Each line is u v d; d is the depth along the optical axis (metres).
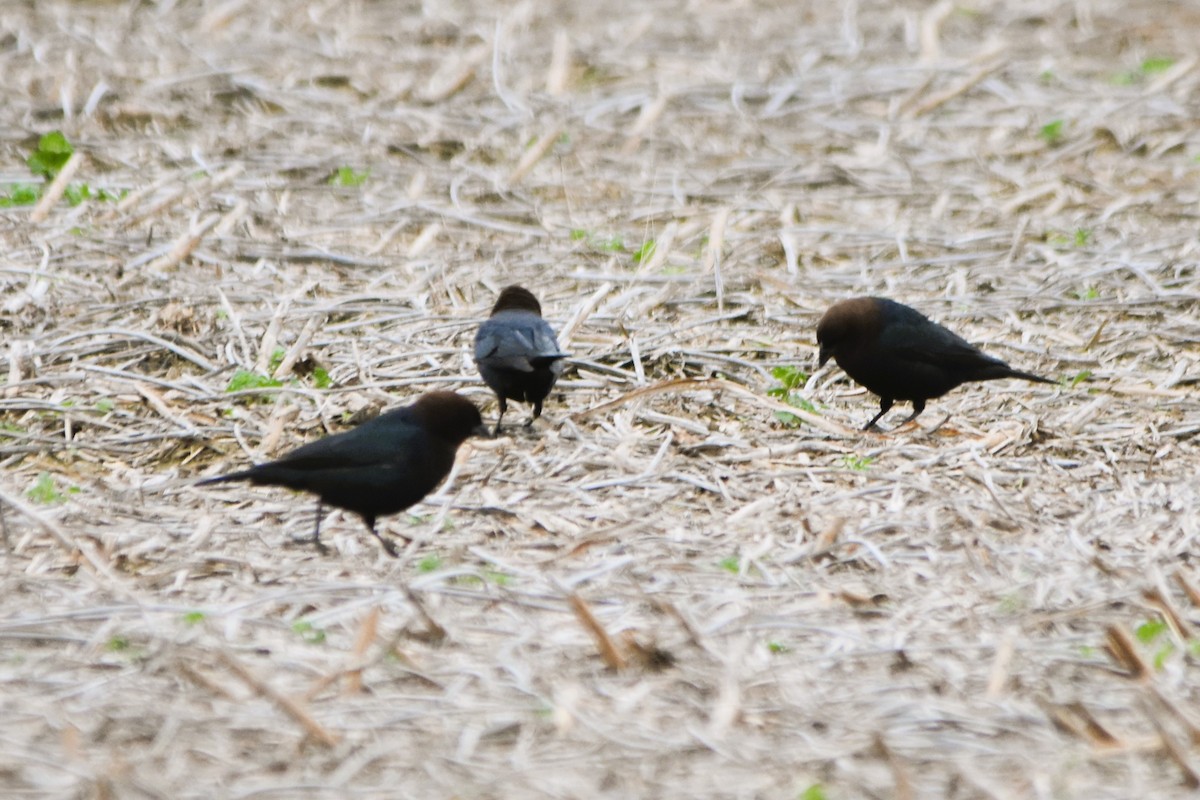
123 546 10.78
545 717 8.46
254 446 13.12
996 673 8.93
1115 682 9.08
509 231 19.41
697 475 12.53
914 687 8.93
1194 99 24.88
